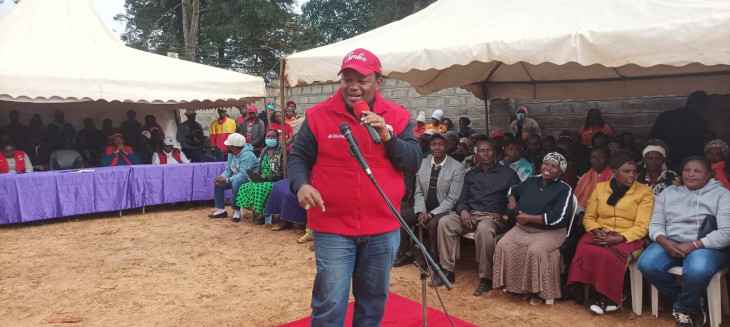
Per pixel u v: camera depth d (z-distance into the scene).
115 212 7.99
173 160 8.91
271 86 14.01
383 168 2.32
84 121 9.64
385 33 5.48
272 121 10.45
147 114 10.71
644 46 3.56
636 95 6.75
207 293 4.37
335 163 2.30
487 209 4.59
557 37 3.86
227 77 8.59
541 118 9.62
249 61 22.64
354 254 2.36
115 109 10.52
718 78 6.16
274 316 3.85
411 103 11.27
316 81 5.48
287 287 4.50
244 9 21.27
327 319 2.33
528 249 4.00
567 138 6.49
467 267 5.05
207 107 9.59
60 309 4.03
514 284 4.06
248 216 7.68
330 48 5.62
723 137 7.10
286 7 24.31
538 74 7.04
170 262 5.29
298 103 13.41
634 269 3.80
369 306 2.48
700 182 3.66
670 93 6.51
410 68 4.59
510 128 9.08
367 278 2.42
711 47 3.34
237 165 7.37
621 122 8.86
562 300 4.12
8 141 7.69
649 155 4.39
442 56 4.41
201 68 8.84
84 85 7.27
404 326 3.53
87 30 8.58
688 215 3.65
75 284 4.62
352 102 2.29
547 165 4.16
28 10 8.29
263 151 7.03
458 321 3.62
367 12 32.78
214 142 10.35
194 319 3.81
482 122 10.23
